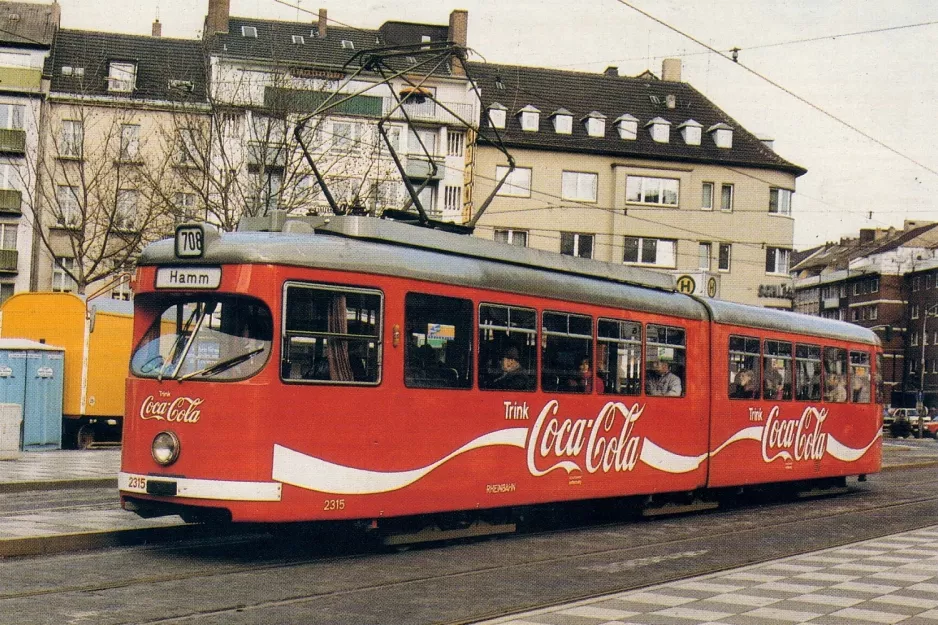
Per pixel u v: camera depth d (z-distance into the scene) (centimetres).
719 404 1861
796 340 2102
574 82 6222
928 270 9706
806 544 1474
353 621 879
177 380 1161
